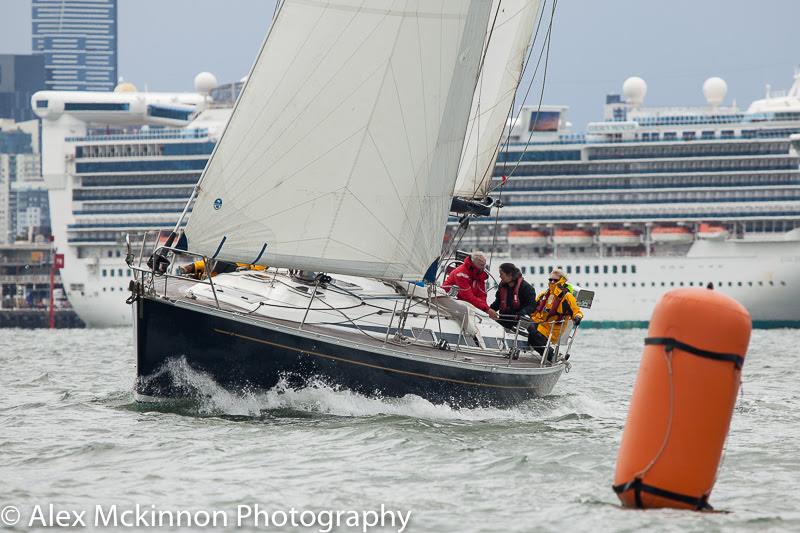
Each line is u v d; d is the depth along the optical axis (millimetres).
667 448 49656
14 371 127188
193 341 72938
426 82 73625
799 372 137375
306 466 60031
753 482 59250
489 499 53406
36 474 58094
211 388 73688
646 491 50281
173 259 77625
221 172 73062
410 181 74125
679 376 49250
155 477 57188
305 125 72625
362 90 72562
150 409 75250
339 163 72938
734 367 49281
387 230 74125
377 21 72312
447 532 47625
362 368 73750
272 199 72938
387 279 75250
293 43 72250
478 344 82688
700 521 48719
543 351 88125
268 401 73562
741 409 92500
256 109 72625
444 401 76250
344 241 73625
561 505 52062
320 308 76812
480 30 74938
